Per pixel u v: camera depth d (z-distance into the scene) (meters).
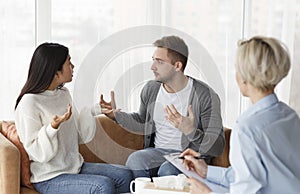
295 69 3.88
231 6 3.73
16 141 2.69
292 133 1.87
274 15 3.79
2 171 2.54
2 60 3.34
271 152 1.83
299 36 3.86
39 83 2.70
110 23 3.51
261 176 1.84
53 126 2.55
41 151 2.58
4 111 3.39
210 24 3.71
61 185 2.62
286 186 1.85
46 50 2.70
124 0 3.52
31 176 2.70
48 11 3.39
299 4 3.81
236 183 1.86
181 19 3.65
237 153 1.85
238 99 3.83
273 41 1.87
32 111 2.63
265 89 1.90
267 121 1.86
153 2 3.56
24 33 3.37
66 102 2.83
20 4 3.34
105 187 2.58
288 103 3.90
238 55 1.89
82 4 3.46
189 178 2.10
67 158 2.77
